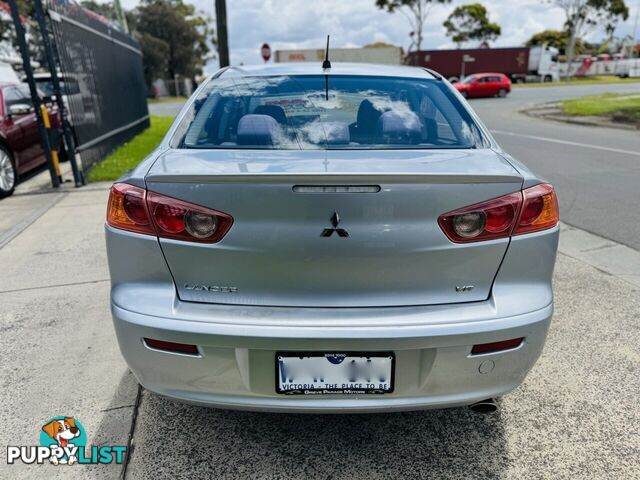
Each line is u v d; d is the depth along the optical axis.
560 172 7.35
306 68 2.79
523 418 2.32
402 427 2.28
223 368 1.76
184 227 1.75
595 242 4.54
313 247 1.72
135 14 53.44
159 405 2.42
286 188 1.69
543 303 1.85
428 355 1.76
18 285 3.79
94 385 2.57
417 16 46.50
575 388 2.52
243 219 1.72
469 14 56.59
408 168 1.79
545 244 1.85
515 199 1.79
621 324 3.12
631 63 47.41
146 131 13.52
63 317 3.28
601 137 11.12
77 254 4.43
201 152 2.09
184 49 55.25
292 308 1.76
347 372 1.76
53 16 6.74
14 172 7.01
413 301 1.78
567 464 2.04
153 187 1.77
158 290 1.80
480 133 2.34
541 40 69.94
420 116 2.38
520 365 1.86
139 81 13.38
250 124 2.26
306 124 2.29
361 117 2.35
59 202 6.32
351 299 1.77
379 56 32.16
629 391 2.49
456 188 1.74
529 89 32.00
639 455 2.08
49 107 9.23
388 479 1.98
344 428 2.28
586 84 36.19
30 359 2.80
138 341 1.79
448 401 1.84
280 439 2.20
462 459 2.08
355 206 1.70
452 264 1.77
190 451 2.12
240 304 1.78
